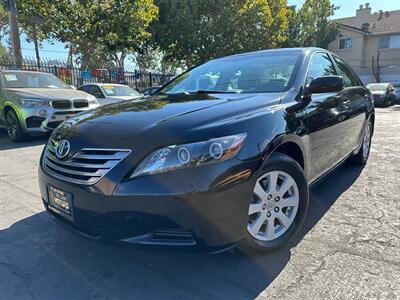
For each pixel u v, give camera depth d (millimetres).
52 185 2359
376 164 5156
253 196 2301
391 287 2111
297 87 2953
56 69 14625
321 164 3197
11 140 7262
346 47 34500
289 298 2031
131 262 2463
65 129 2549
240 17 19500
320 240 2727
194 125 2086
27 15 15195
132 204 1953
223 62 3795
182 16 18703
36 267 2412
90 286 2191
